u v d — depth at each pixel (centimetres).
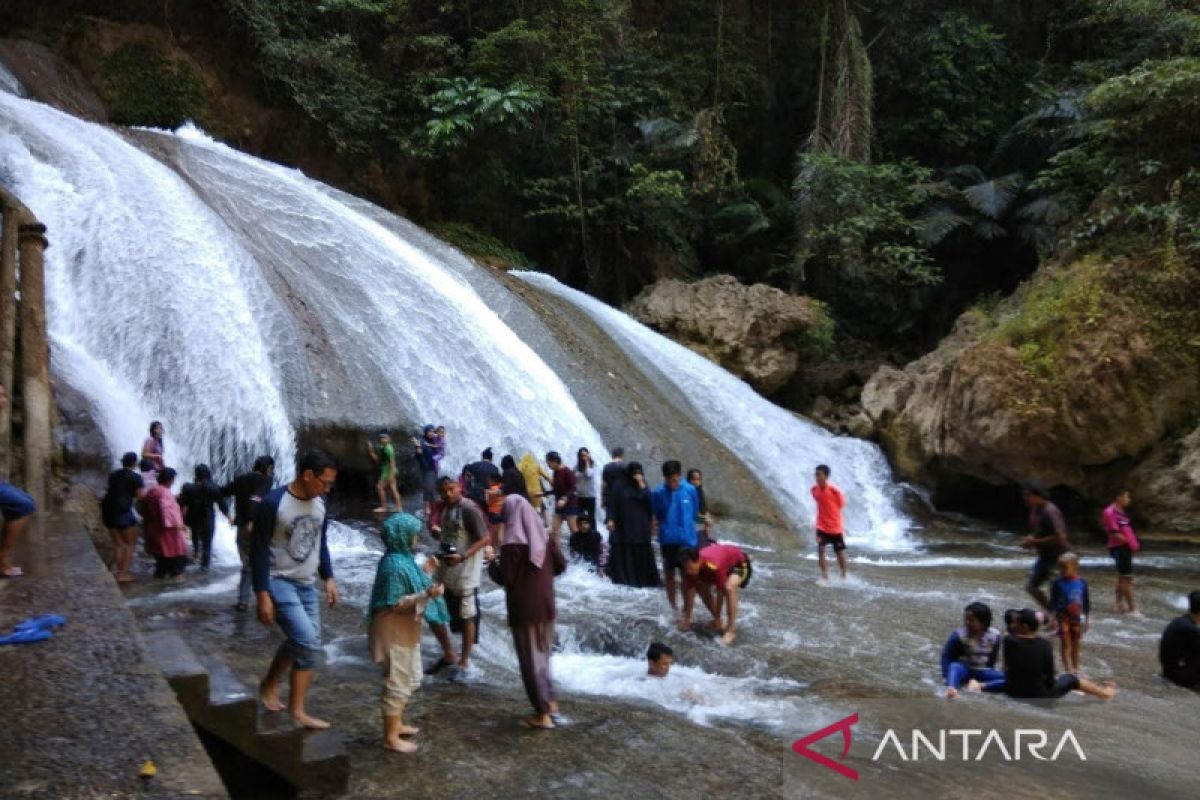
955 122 3088
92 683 435
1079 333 1853
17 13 2098
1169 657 859
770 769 591
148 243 1517
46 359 1118
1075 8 3167
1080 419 1812
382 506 1399
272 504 556
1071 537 1922
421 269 1994
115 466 1188
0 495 660
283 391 1420
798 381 2641
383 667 595
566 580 1159
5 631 522
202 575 1046
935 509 2134
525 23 2617
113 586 638
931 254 2898
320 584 1034
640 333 2367
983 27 3086
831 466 2142
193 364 1373
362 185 2516
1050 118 2795
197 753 357
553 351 2006
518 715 673
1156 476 1830
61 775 334
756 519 1758
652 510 1097
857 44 2842
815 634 966
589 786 549
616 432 1847
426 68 2620
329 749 528
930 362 2283
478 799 521
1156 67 2148
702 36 3142
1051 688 773
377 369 1575
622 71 2875
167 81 2198
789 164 3259
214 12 2288
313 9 2520
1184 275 1866
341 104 2427
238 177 1950
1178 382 1820
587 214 2786
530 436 1692
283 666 566
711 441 1989
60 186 1515
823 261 2859
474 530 769
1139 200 2092
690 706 731
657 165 2848
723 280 2597
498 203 2741
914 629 1004
